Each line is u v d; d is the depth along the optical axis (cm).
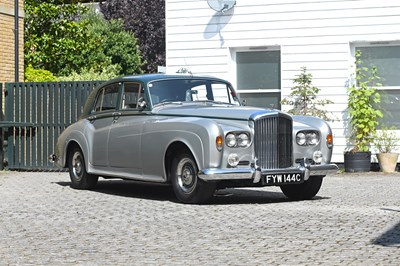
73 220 1312
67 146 1841
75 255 992
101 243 1082
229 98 1712
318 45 2409
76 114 2414
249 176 1484
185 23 2533
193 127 1498
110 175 1711
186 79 1684
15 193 1742
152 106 1620
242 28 2477
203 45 2516
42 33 4106
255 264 915
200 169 1481
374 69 2361
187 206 1486
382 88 2377
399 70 2366
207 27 2512
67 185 1927
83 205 1515
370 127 2328
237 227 1209
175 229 1199
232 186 1531
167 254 989
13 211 1431
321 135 1593
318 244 1045
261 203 1541
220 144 1476
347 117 2384
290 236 1115
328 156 1602
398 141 2341
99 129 1744
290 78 2434
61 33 4106
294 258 948
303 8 2420
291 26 2433
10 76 2758
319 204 1510
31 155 2450
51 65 4116
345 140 2384
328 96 2402
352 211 1388
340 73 2394
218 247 1034
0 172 2384
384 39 2355
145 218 1326
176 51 2544
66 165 1866
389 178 2105
